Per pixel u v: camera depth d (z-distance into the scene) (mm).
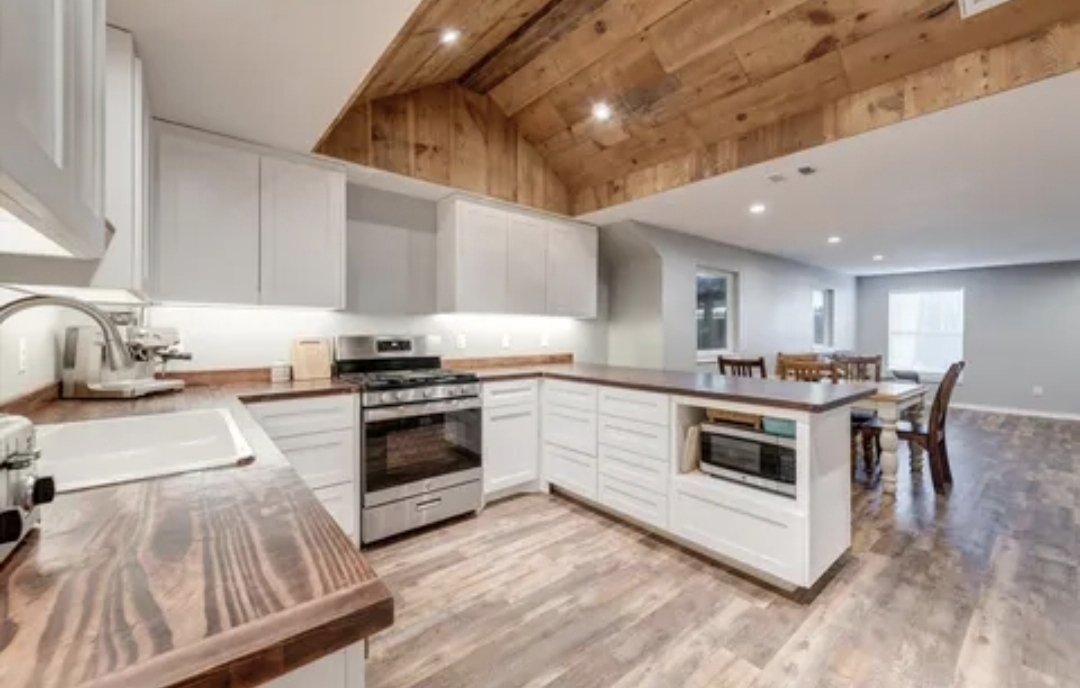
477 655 1838
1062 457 4504
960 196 3510
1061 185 3234
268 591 586
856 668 1755
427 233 3639
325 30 1637
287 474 1057
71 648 477
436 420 2994
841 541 2434
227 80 1960
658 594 2240
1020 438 5273
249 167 2584
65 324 2074
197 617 531
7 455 657
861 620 2035
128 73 1600
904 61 2256
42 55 556
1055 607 2105
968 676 1706
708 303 5414
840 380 4176
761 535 2283
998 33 2025
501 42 2873
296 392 2471
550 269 4000
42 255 1040
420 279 3609
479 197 3525
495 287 3646
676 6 2457
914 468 3953
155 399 2086
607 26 2668
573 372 3457
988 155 2738
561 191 4016
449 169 3307
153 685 438
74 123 675
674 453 2662
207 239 2457
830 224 4332
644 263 4664
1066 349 6453
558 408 3416
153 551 689
